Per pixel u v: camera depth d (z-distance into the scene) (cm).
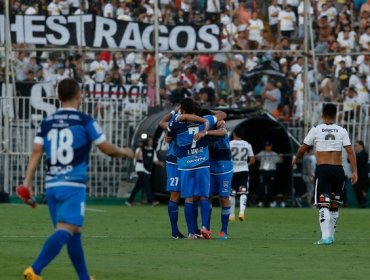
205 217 4872
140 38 8694
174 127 4819
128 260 3812
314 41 9619
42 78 8912
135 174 8688
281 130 8619
